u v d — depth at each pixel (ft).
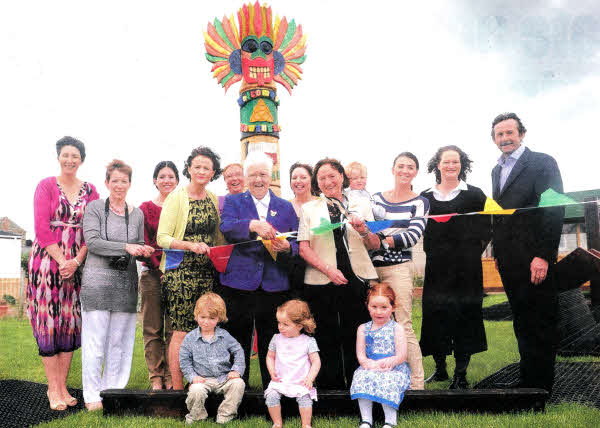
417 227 8.27
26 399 8.90
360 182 9.78
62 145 9.11
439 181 9.18
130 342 9.21
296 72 13.30
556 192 8.16
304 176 9.10
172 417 7.94
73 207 9.19
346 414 7.71
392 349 7.68
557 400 7.89
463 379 8.55
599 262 8.61
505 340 8.73
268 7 13.58
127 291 8.99
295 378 7.68
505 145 8.60
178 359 8.57
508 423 6.82
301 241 8.29
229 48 13.50
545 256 8.18
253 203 8.69
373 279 8.54
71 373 10.80
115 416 7.94
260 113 13.39
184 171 10.19
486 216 8.55
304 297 8.50
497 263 8.59
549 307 8.23
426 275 8.71
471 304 8.54
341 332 8.28
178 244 8.50
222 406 7.66
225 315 8.25
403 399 7.60
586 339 9.07
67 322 8.90
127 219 9.24
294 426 7.29
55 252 8.76
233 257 8.46
